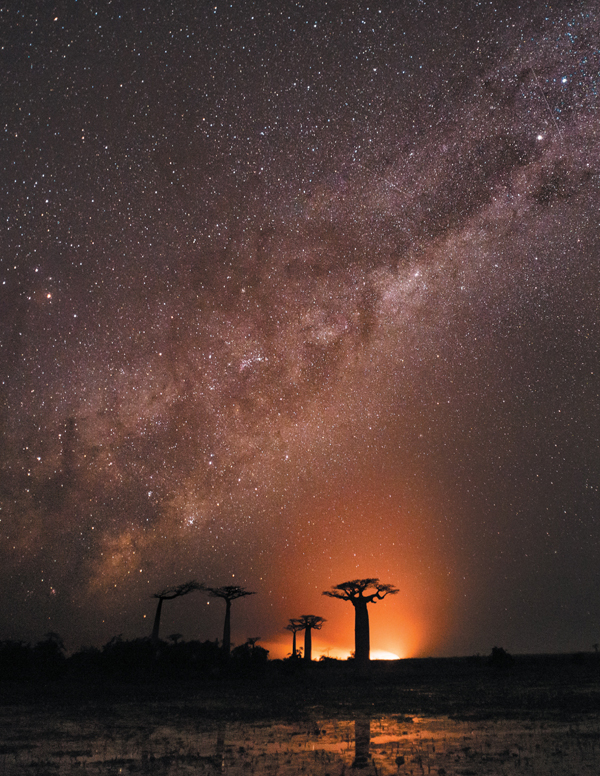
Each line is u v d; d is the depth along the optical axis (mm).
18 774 7609
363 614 38812
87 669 31359
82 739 10773
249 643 34469
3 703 18328
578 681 27453
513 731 11328
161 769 7922
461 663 54750
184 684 28203
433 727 12258
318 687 26875
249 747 9875
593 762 8016
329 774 7539
